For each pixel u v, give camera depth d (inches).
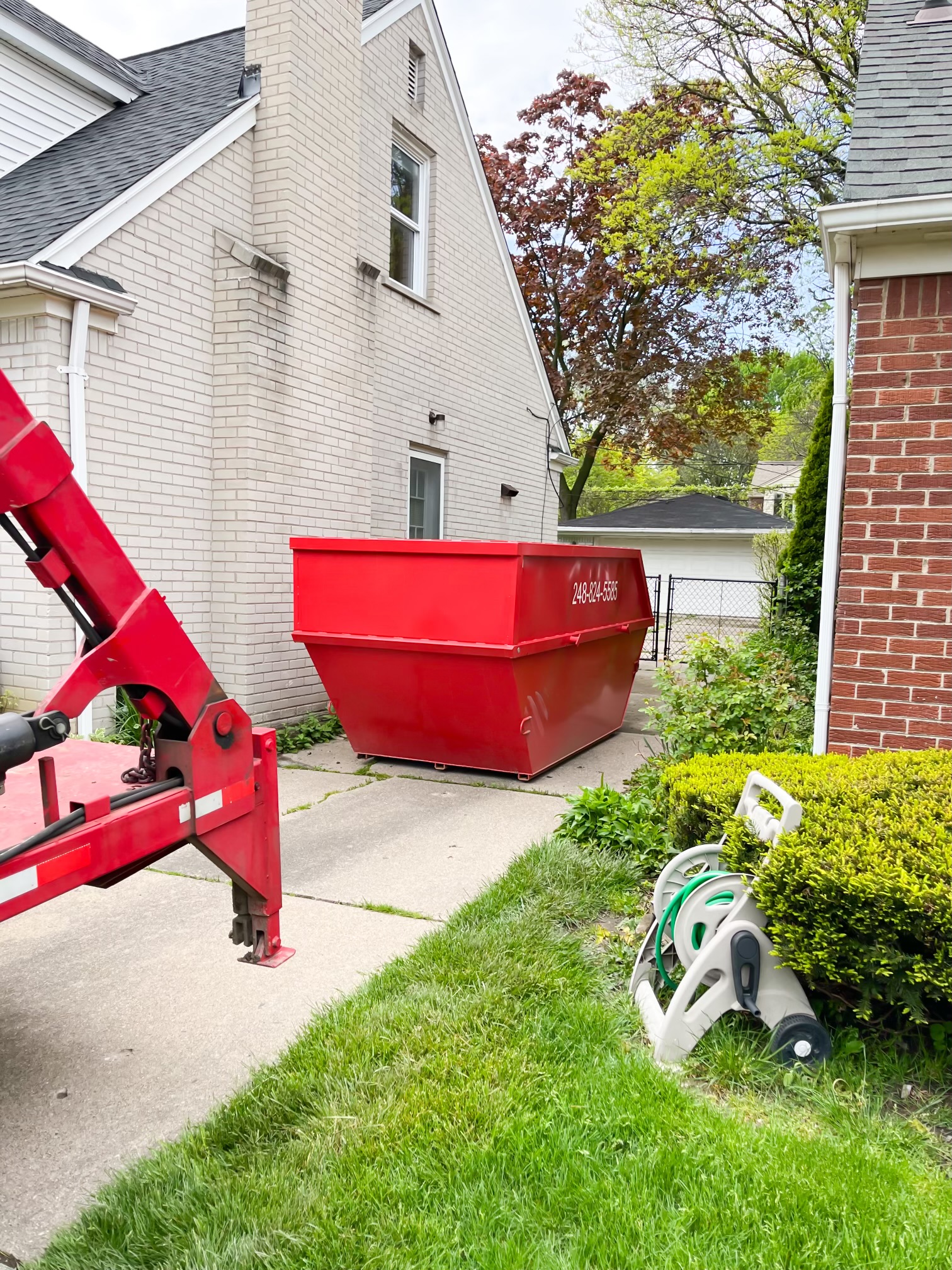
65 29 335.0
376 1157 80.0
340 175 295.7
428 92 375.6
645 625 300.5
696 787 136.3
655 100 605.9
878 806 115.4
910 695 172.1
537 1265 67.7
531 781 234.4
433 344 389.4
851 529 174.9
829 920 96.9
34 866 69.2
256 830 101.0
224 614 265.6
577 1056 98.0
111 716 232.8
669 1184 77.4
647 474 1793.8
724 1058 98.9
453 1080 91.6
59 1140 86.1
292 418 277.3
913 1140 86.9
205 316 259.6
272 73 268.1
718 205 569.3
